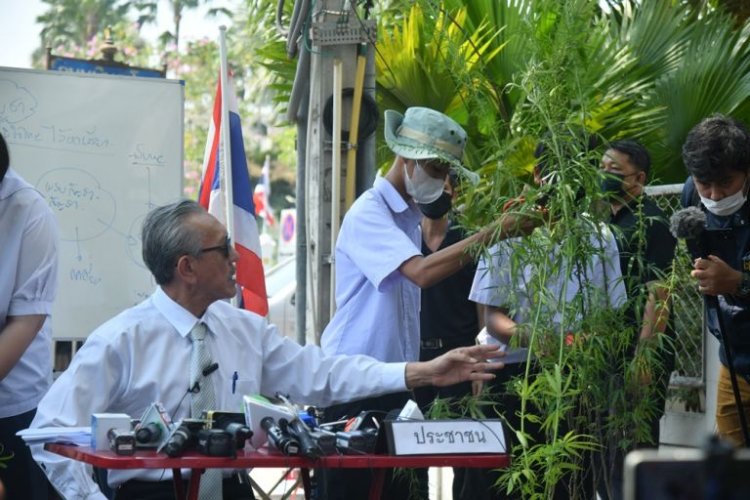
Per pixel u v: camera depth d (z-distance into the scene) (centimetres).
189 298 410
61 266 668
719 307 446
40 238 469
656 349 423
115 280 674
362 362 431
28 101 672
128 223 680
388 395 466
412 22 746
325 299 639
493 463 357
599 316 397
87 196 675
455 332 600
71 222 671
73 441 367
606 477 409
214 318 423
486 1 741
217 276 406
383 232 461
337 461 343
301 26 657
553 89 406
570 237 391
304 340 699
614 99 778
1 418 474
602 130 782
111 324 407
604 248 414
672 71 823
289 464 339
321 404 433
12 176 471
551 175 405
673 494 158
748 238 457
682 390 660
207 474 399
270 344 436
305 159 682
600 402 405
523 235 411
